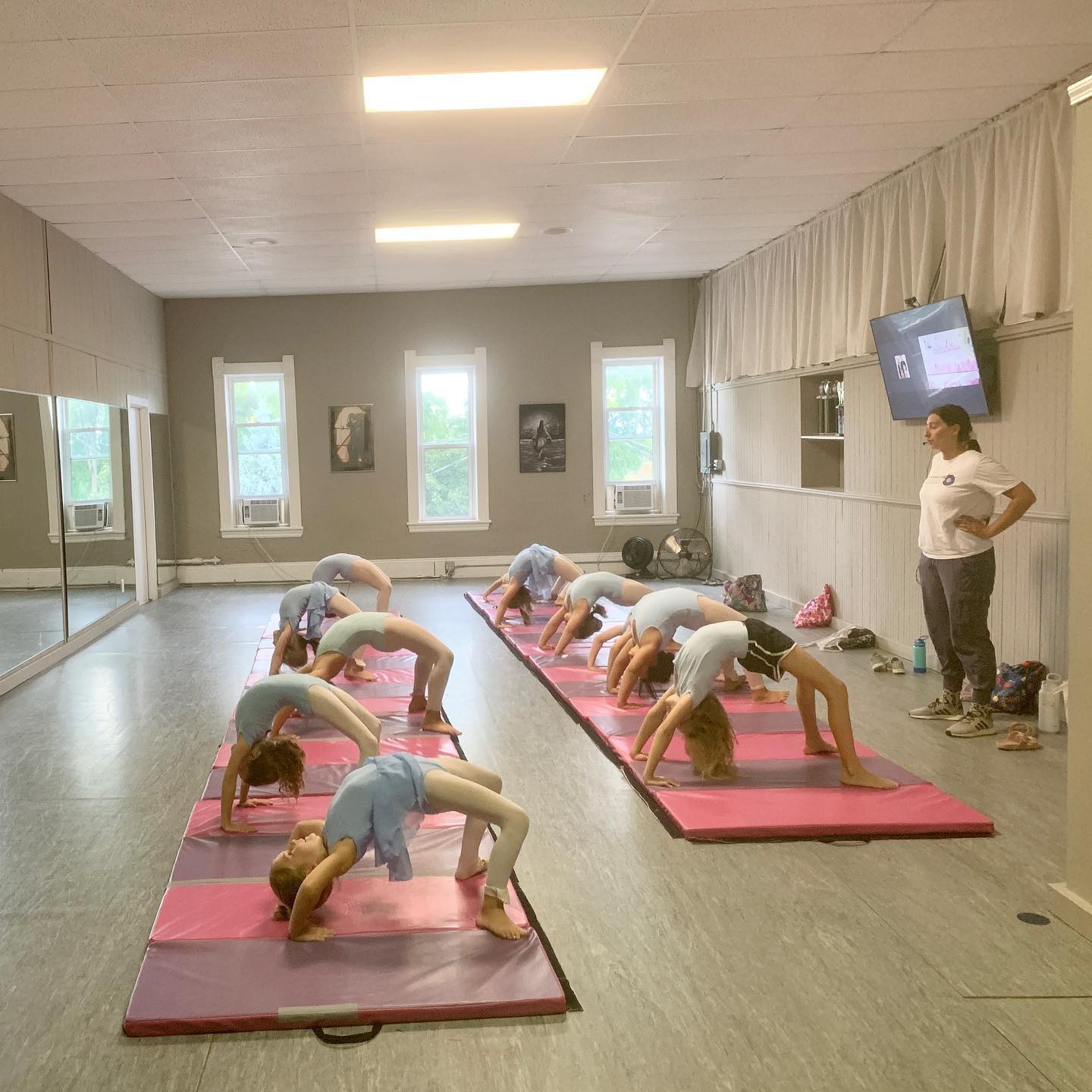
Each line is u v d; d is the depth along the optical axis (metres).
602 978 2.82
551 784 4.46
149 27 4.05
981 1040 2.51
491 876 3.01
